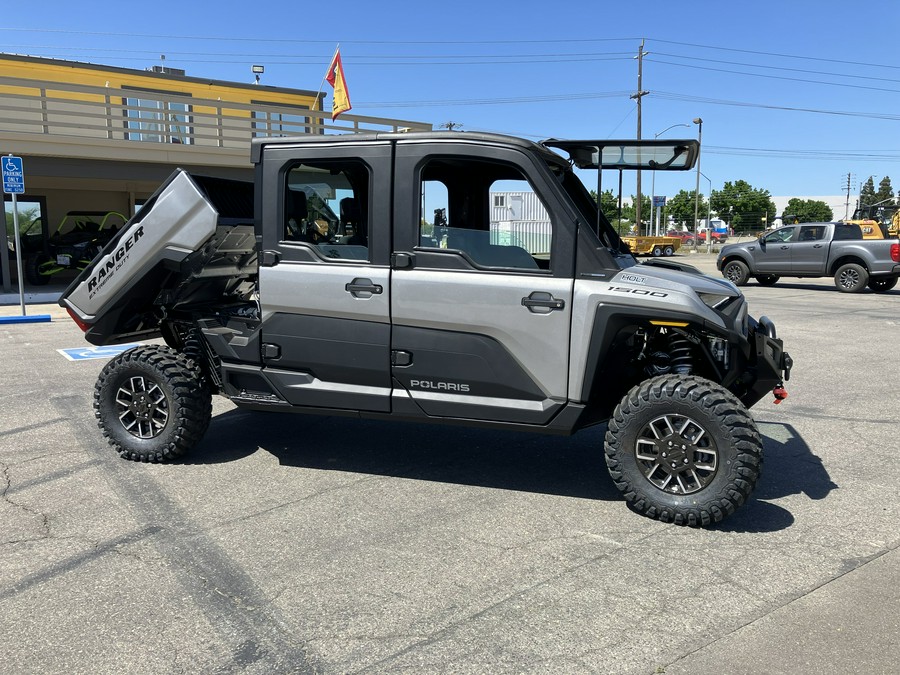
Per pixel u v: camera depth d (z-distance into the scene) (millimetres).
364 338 4273
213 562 3453
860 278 16703
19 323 12680
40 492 4359
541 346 3941
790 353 9062
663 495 3842
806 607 3025
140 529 3828
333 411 4461
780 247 18109
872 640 2777
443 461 4969
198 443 5211
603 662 2652
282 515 4027
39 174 15953
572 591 3172
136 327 5277
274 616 2975
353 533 3789
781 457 5051
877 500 4230
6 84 15094
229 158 17531
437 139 4000
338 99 20188
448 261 4059
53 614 2977
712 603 3062
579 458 5039
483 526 3883
